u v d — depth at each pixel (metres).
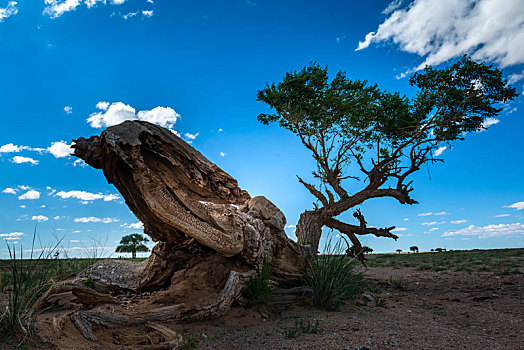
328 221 15.77
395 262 19.91
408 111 15.63
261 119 16.69
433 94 15.13
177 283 7.25
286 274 8.34
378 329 5.29
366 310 7.03
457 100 14.74
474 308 7.27
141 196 6.75
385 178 16.45
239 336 5.22
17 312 4.25
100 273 8.29
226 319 6.24
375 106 15.50
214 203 7.71
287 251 8.69
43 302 5.77
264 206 8.60
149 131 6.17
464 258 20.72
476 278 11.94
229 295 6.48
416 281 12.00
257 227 7.77
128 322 5.39
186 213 6.46
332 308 7.02
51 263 6.25
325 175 16.78
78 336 4.66
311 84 14.99
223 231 6.92
